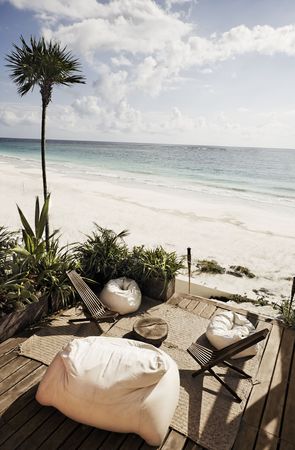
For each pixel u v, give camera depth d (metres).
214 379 3.47
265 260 9.37
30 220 12.05
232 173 38.47
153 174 33.62
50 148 89.00
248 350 3.83
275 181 31.53
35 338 3.98
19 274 4.32
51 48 5.18
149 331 3.92
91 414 2.61
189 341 4.17
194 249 10.00
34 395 3.09
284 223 13.81
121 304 4.64
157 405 2.59
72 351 2.86
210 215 14.75
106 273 5.48
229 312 4.46
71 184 22.27
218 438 2.73
